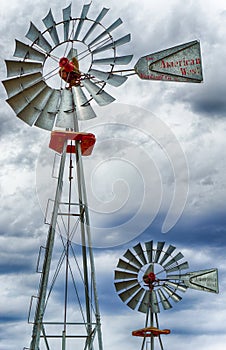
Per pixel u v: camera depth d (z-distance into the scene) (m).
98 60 15.00
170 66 15.30
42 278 13.42
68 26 15.15
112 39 15.21
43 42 14.71
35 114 13.82
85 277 14.25
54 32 14.98
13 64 13.99
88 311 14.21
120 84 14.69
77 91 14.38
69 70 14.62
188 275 20.28
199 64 15.40
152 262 20.09
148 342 19.03
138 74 15.08
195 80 15.29
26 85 13.96
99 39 15.21
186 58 15.39
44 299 13.23
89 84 14.62
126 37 15.25
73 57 15.02
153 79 15.09
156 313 19.42
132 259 20.06
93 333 13.31
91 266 13.62
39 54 14.52
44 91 14.14
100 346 13.29
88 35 15.21
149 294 19.72
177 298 19.88
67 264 13.84
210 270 20.45
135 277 19.91
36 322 13.10
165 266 20.22
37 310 13.21
